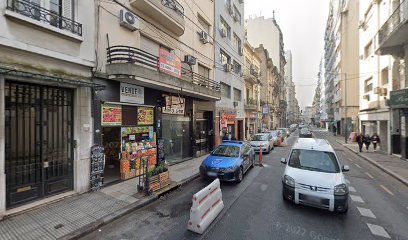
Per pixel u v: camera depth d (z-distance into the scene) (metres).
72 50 5.82
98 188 6.46
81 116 6.10
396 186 7.59
